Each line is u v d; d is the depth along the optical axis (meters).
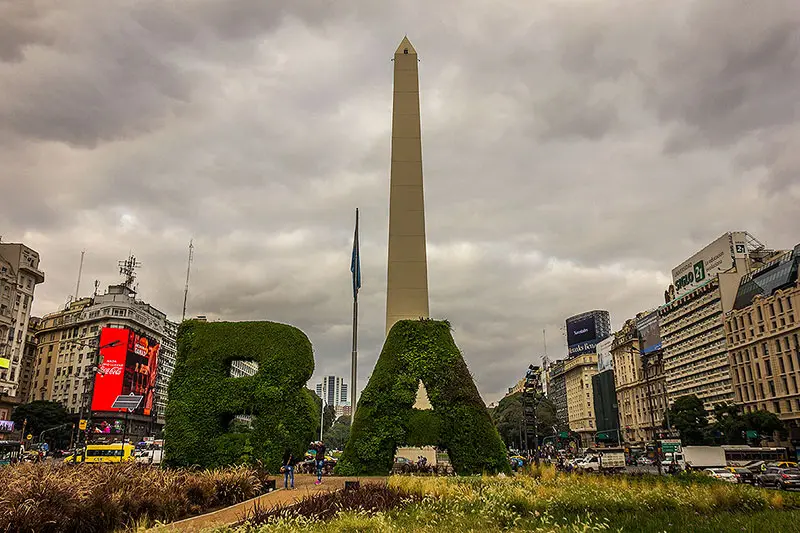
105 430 91.75
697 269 117.38
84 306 123.88
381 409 30.06
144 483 16.58
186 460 29.77
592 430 172.50
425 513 13.75
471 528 11.96
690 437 89.75
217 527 12.20
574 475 24.16
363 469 29.19
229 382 31.06
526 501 15.48
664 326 128.88
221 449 29.89
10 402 93.06
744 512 15.20
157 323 132.50
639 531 12.09
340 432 134.62
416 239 44.62
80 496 13.69
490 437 29.28
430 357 30.84
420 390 38.81
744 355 97.00
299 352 31.78
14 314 98.06
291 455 29.53
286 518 13.00
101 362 97.00
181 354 31.98
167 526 12.55
